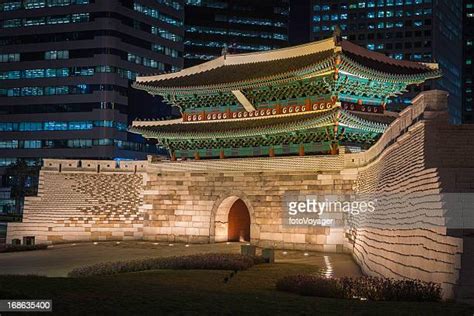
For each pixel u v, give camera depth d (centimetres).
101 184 7950
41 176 7681
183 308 2238
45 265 5238
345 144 6788
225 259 4481
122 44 15975
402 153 3838
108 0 15725
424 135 3238
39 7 16262
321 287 2916
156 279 3544
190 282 3447
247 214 7800
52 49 16138
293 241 6556
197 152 7850
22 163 14800
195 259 4500
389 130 4444
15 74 16438
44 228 7425
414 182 3341
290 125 6631
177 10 17888
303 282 3070
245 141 7412
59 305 2181
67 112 15938
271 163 6862
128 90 16112
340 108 6203
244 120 7475
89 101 15762
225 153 7650
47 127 16112
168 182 7625
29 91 16312
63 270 4869
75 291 2583
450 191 2839
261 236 6825
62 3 16075
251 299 2561
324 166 6450
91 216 7669
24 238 7006
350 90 6775
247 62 7725
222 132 7219
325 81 6531
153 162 7788
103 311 2136
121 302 2320
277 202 6756
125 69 16088
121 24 15950
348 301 2559
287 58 7312
